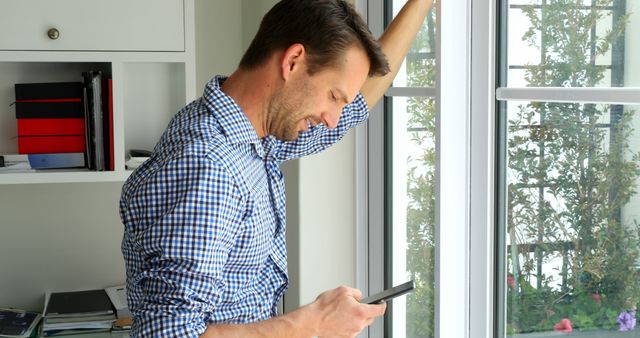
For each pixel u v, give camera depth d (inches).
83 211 114.0
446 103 68.9
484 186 69.0
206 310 52.2
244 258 56.3
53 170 101.6
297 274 93.1
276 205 61.4
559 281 62.2
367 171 90.5
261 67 55.8
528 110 64.5
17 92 100.8
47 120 101.7
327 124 57.1
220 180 51.7
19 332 101.4
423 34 78.3
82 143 102.8
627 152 54.6
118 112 100.3
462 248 70.9
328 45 54.0
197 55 114.9
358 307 56.0
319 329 55.4
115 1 98.9
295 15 54.7
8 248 112.3
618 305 56.3
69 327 101.8
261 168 59.3
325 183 91.6
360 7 86.9
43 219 113.0
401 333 86.3
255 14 107.3
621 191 55.3
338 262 92.7
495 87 68.1
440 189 69.3
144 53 100.0
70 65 110.7
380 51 56.2
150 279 52.3
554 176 62.1
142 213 52.4
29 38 97.3
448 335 70.9
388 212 87.4
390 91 84.7
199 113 56.2
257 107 56.7
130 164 104.1
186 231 50.9
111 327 102.9
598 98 56.5
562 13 60.5
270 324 54.1
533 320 65.5
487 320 69.9
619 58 54.9
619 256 55.9
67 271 114.0
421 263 81.1
